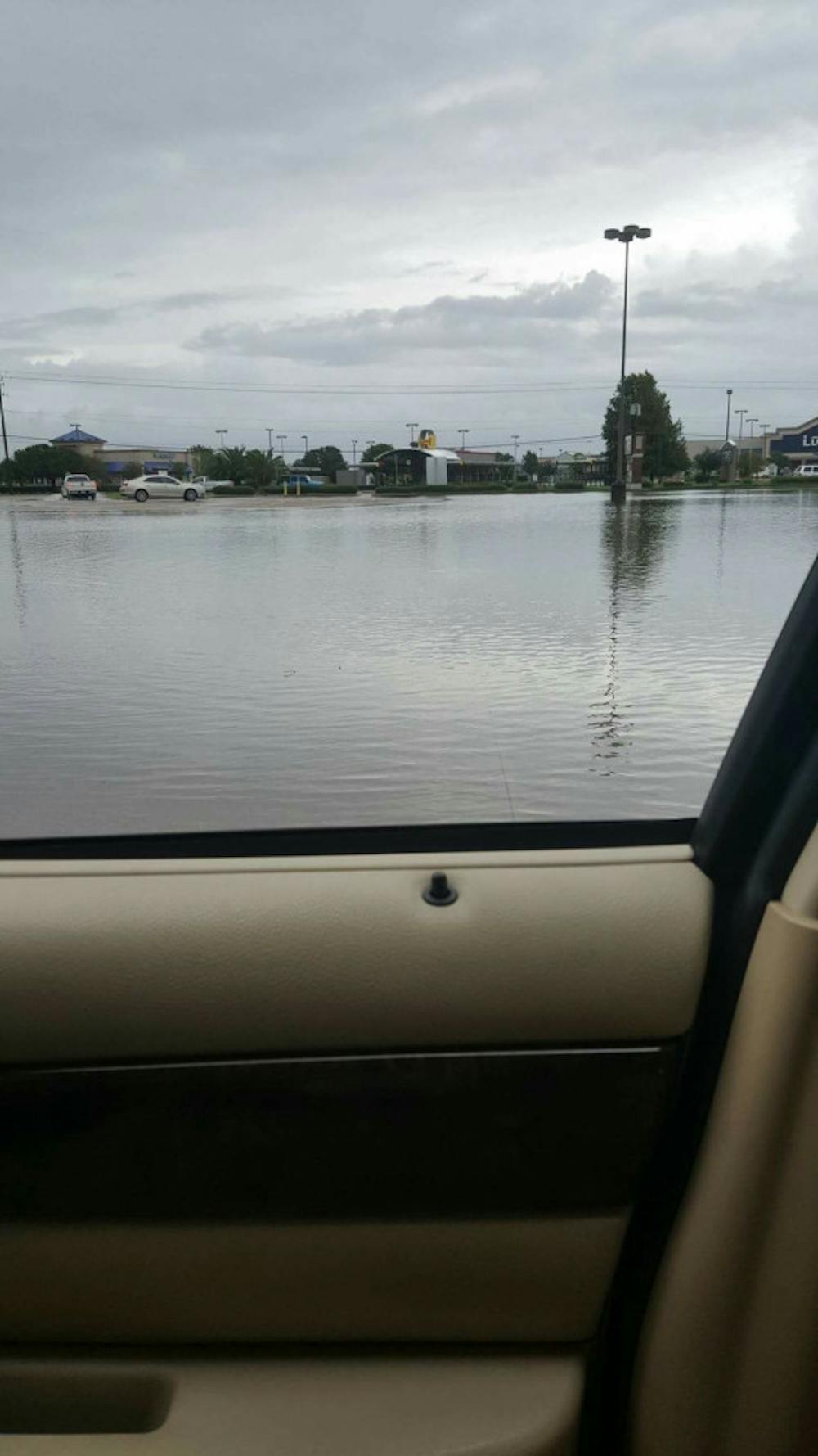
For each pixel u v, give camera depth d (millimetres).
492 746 2752
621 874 1126
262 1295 1072
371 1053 1028
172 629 6047
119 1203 1047
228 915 1054
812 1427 1024
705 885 1102
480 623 5793
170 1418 1037
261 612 6688
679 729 2848
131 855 1180
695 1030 1056
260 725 3199
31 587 8703
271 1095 1031
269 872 1126
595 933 1044
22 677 4320
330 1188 1047
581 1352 1099
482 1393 1059
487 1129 1040
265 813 2197
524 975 1027
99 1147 1037
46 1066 1023
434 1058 1031
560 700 3359
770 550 4023
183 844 1209
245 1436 1021
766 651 3873
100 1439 1033
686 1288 1030
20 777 2523
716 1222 1013
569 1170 1050
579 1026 1029
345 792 2342
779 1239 991
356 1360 1089
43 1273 1063
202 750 2770
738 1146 996
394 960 1025
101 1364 1086
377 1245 1059
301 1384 1064
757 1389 1020
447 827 1248
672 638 4301
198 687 4000
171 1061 1025
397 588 7992
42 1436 1041
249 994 1018
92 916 1056
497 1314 1081
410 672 4281
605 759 2516
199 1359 1089
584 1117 1040
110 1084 1026
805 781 1005
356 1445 1010
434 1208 1053
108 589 8500
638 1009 1029
